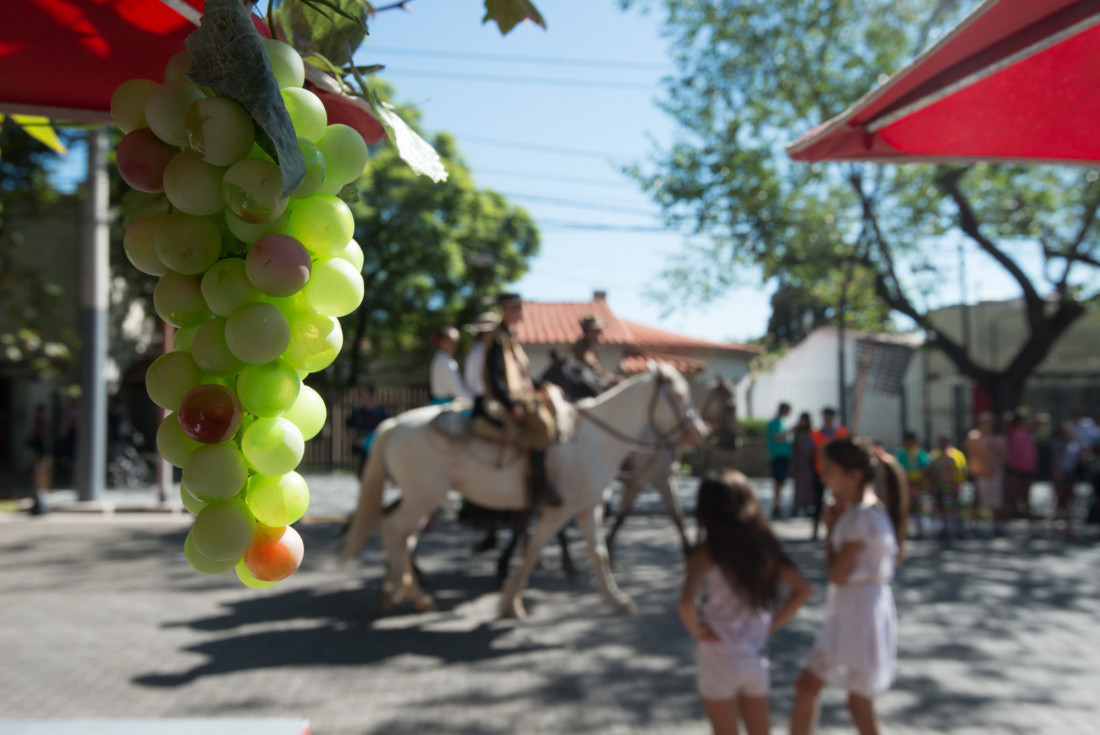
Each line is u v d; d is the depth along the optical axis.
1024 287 17.30
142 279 21.41
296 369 1.15
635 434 6.78
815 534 11.72
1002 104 2.27
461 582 8.27
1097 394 26.94
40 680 5.09
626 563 9.49
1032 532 13.30
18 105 2.11
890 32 15.59
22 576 8.55
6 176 17.42
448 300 25.42
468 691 4.93
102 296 14.04
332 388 22.27
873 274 16.66
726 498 3.01
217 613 6.90
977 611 7.33
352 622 6.57
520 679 5.16
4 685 4.99
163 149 1.08
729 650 2.93
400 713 4.57
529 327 25.08
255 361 1.04
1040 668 5.59
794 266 15.55
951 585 8.56
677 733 4.30
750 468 22.67
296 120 1.13
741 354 25.89
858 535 3.22
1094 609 7.43
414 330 25.25
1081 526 14.09
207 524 1.06
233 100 0.99
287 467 1.09
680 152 16.59
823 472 3.43
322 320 1.13
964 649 6.07
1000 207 17.22
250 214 1.00
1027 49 1.85
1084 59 2.01
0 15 1.66
